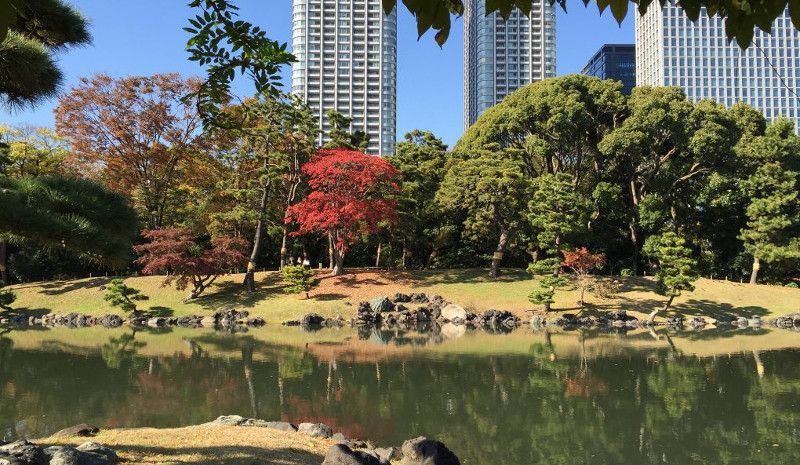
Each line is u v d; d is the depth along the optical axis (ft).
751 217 104.47
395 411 39.75
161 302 102.12
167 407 40.16
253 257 107.45
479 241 131.03
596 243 124.67
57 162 115.55
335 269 116.78
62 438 26.86
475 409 40.19
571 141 118.52
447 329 87.10
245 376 51.26
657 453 31.14
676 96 105.29
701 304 97.55
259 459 23.03
